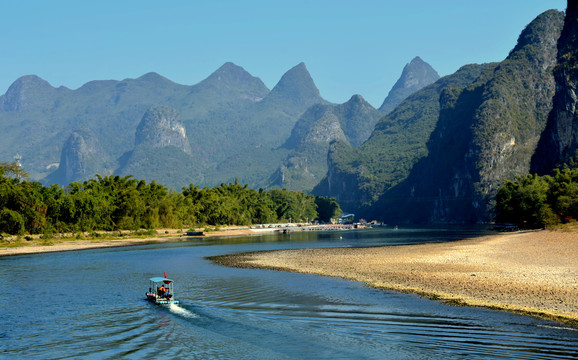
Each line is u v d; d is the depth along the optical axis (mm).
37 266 68375
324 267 59125
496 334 26891
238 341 28125
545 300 34000
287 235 178625
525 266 50969
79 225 137125
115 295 43156
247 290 43219
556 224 116125
